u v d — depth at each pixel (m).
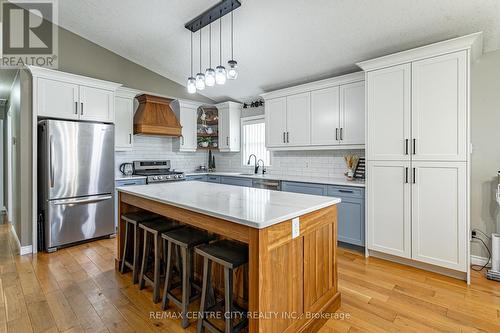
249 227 1.48
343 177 3.86
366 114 3.02
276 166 4.78
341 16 2.71
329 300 1.99
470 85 2.57
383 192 2.92
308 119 3.90
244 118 5.37
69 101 3.48
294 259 1.67
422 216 2.66
